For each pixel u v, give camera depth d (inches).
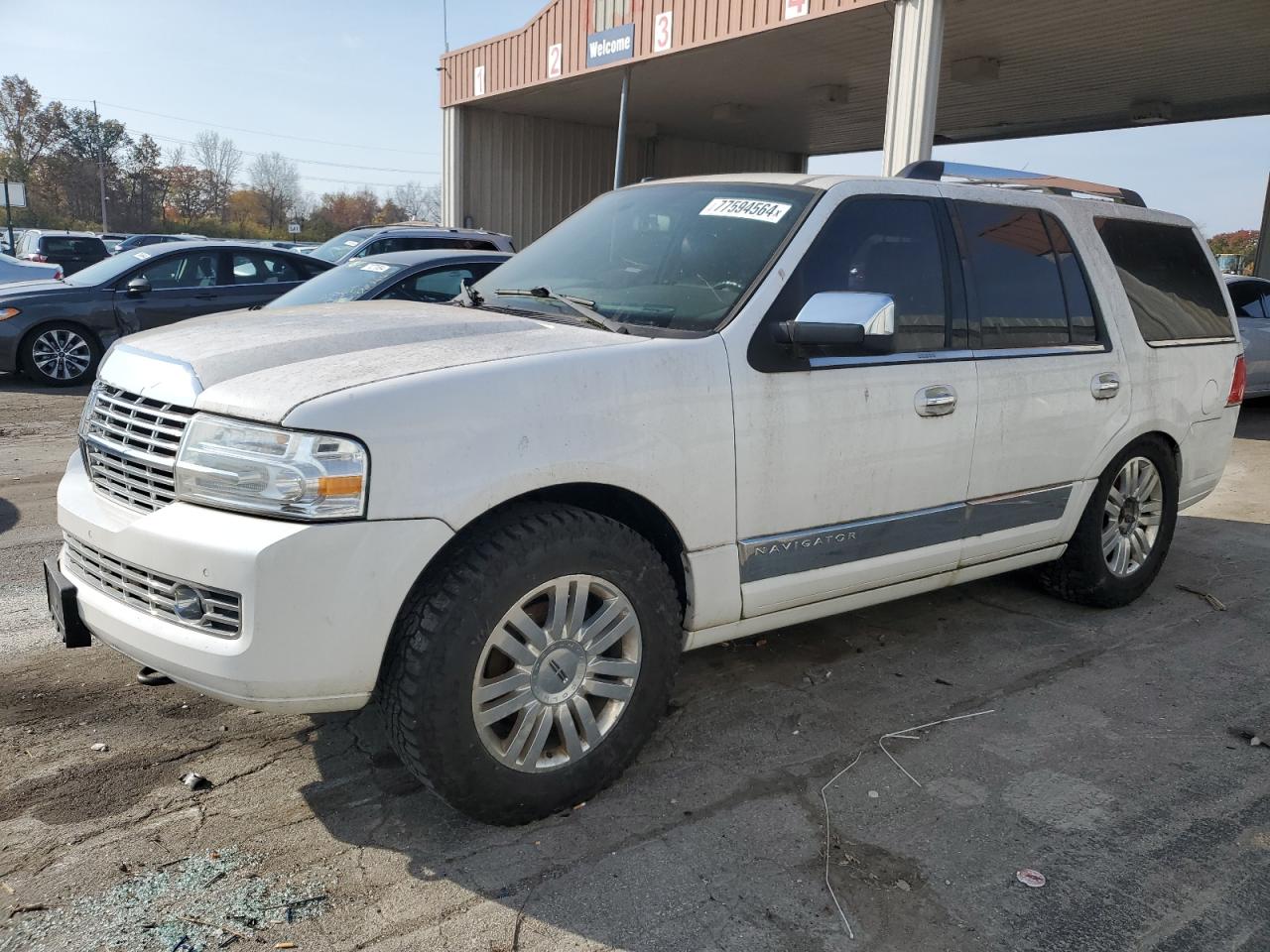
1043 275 171.2
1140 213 197.0
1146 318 190.1
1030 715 149.6
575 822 116.6
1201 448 205.6
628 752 121.3
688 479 122.0
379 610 100.1
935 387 148.0
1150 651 176.6
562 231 170.2
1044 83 600.7
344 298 318.3
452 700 104.5
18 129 2815.0
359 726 137.8
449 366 107.8
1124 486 191.3
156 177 3031.5
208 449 102.1
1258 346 441.7
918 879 108.1
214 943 94.3
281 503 97.7
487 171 753.0
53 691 145.9
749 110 715.4
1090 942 99.0
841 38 488.1
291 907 99.9
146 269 461.7
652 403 118.1
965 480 155.9
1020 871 110.2
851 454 138.7
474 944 95.6
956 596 203.0
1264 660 173.3
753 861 110.2
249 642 97.1
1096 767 134.3
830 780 128.3
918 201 154.0
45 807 116.0
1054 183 189.2
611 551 114.9
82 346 450.6
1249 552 241.1
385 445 99.6
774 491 131.3
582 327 130.6
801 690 155.8
